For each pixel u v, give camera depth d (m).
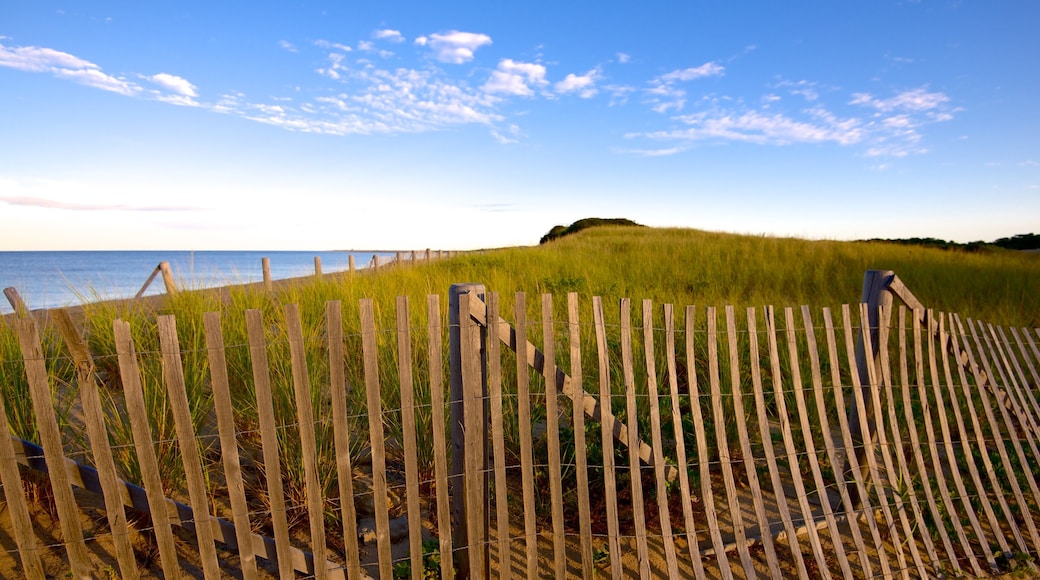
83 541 2.17
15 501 2.12
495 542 2.96
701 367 4.80
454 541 2.58
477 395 2.42
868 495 3.32
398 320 2.28
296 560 2.37
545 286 9.02
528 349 2.51
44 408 2.05
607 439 2.63
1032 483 3.53
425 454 3.43
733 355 2.94
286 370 3.60
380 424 2.30
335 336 2.20
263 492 3.06
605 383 2.64
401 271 10.20
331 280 8.49
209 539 2.22
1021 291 9.29
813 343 3.14
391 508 3.15
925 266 11.68
